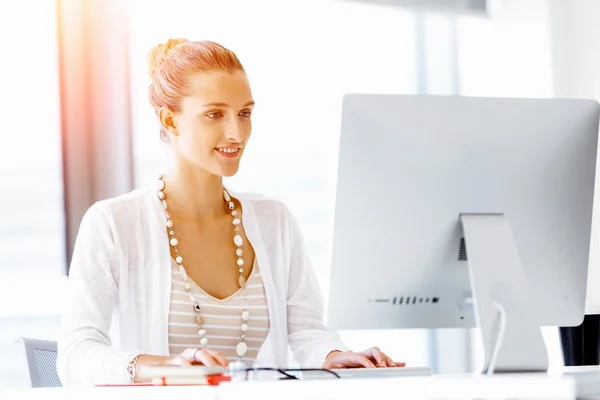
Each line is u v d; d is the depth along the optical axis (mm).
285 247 2965
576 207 2156
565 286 2182
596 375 1845
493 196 2098
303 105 4902
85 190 4430
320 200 4906
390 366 2258
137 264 2723
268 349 2770
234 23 4785
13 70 4363
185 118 2682
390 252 2074
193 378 1965
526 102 2104
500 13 5191
